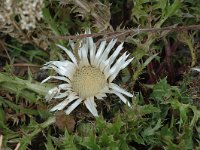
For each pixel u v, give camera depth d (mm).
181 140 327
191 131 326
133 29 338
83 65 359
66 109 356
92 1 370
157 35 356
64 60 365
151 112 337
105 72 352
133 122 331
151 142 338
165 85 344
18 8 341
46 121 357
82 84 350
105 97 357
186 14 375
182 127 339
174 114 350
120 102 355
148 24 364
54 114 354
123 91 342
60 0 372
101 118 322
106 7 369
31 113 373
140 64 369
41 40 377
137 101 331
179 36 361
